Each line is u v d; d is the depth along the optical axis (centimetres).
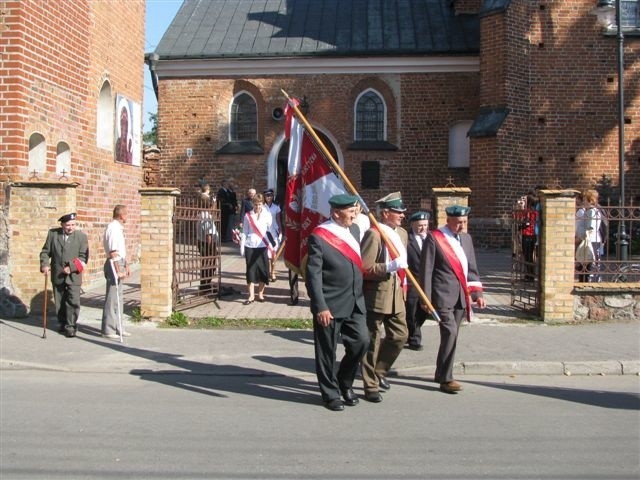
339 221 706
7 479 499
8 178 1138
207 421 652
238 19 2694
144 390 774
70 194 1141
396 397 755
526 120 2198
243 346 987
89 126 1427
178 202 1219
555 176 2223
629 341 991
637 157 2228
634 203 2219
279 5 2756
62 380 818
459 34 2500
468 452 569
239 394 762
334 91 2481
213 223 1299
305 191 930
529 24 2208
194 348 971
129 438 597
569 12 2212
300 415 678
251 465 534
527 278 1212
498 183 2125
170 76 2533
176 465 532
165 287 1132
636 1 2250
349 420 661
